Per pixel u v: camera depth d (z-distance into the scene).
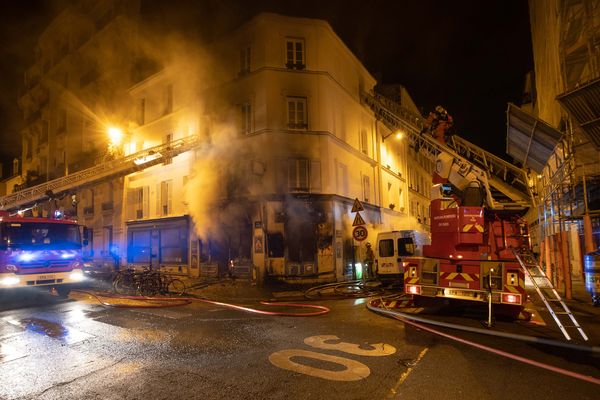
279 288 15.27
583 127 9.52
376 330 7.32
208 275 19.23
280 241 16.98
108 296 12.59
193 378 4.88
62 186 19.70
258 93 18.11
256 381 4.72
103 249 26.67
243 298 12.73
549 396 4.20
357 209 13.30
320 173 17.88
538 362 5.31
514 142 14.41
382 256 14.95
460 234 8.01
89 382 4.82
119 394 4.43
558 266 12.88
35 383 4.83
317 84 18.31
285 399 4.18
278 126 17.70
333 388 4.46
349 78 21.66
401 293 12.45
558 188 12.76
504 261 7.75
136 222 23.97
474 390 4.37
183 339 6.83
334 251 17.50
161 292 13.13
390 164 26.98
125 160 21.09
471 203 8.62
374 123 24.62
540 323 7.74
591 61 11.78
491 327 7.34
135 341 6.73
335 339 6.68
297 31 18.47
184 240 21.00
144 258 23.42
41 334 7.39
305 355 5.75
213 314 9.38
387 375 4.86
